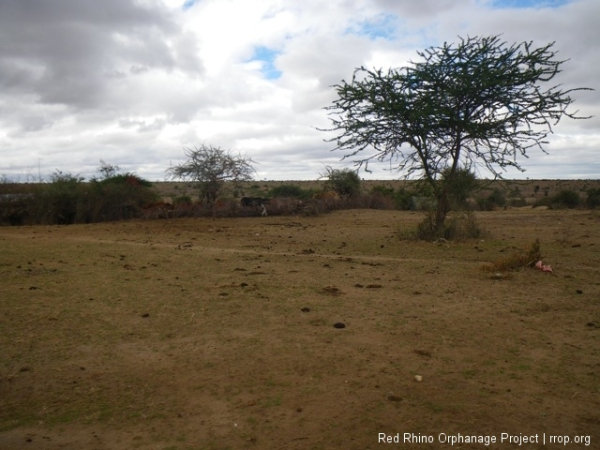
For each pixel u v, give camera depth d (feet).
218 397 16.65
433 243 57.57
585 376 18.39
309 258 46.83
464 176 58.95
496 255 47.78
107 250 50.85
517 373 18.63
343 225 84.38
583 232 67.62
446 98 55.98
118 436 14.25
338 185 123.95
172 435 14.30
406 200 117.60
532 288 32.89
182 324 24.47
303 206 106.01
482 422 14.98
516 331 23.58
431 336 22.75
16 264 40.27
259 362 19.62
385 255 49.42
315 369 18.93
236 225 84.38
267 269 40.27
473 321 25.14
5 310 26.27
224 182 106.11
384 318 25.52
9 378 18.02
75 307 27.27
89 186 93.66
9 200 90.12
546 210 124.88
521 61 53.31
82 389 17.25
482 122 56.08
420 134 57.26
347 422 14.96
